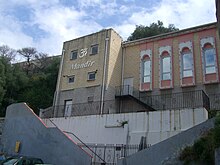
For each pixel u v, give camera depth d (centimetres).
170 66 2205
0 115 3300
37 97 3478
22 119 2023
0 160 1503
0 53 4947
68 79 2548
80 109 2294
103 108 2159
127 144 1617
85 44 2578
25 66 4800
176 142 1153
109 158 1623
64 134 1653
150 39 2406
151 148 1206
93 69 2400
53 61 4412
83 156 1484
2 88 3362
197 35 2161
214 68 2011
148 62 2362
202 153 987
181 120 1494
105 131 1750
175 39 2262
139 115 1658
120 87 2367
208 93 1964
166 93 2152
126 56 2519
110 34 2439
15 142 1970
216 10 1236
